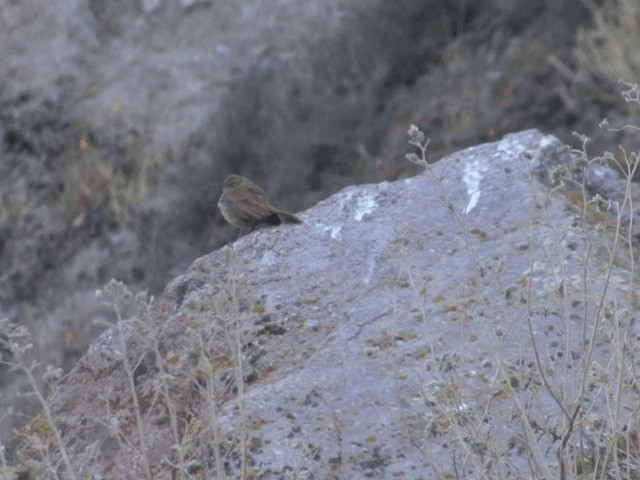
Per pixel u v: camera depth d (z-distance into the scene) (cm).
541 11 3456
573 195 1322
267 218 1472
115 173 3731
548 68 3192
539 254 1196
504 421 1000
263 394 1098
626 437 926
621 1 3262
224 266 1330
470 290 1173
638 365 1022
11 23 4212
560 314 1051
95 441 1170
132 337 1270
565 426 918
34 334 3262
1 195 3778
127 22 4200
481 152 1390
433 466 937
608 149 2864
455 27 3581
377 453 1024
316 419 1064
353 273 1272
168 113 3853
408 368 1104
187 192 3472
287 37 3984
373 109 3400
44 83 4022
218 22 4109
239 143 3497
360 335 1167
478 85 3278
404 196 1366
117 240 3522
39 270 3547
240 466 1014
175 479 1036
